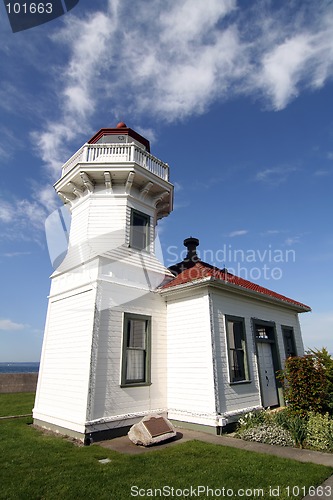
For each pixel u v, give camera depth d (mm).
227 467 5762
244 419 8945
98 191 11602
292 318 14633
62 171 12508
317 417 7953
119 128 13633
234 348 10961
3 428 9367
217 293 10281
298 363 9242
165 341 10719
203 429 8844
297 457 6387
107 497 4664
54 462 6168
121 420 8555
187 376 9758
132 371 9820
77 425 8016
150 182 11859
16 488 4977
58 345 9953
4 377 18484
